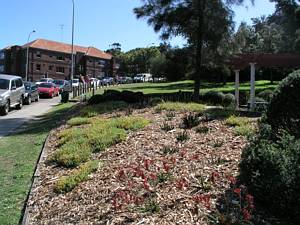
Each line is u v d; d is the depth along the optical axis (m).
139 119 11.91
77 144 10.22
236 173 6.79
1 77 26.30
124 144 9.71
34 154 11.34
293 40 45.03
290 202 5.25
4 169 9.87
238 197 5.95
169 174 6.96
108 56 113.19
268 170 5.63
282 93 7.91
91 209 6.41
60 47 103.31
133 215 5.89
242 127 9.51
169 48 25.44
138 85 61.44
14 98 25.89
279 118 7.91
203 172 7.07
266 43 50.00
